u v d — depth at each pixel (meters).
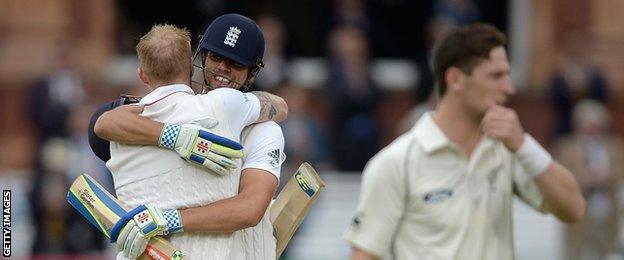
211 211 16.17
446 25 48.34
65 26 51.41
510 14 53.00
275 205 17.59
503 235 20.86
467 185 20.78
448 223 20.70
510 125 20.19
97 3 51.75
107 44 51.78
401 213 21.00
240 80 16.95
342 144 47.94
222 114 16.36
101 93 50.09
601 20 52.06
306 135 43.44
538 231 47.16
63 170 42.31
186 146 16.08
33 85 47.75
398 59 52.84
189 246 16.30
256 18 49.25
